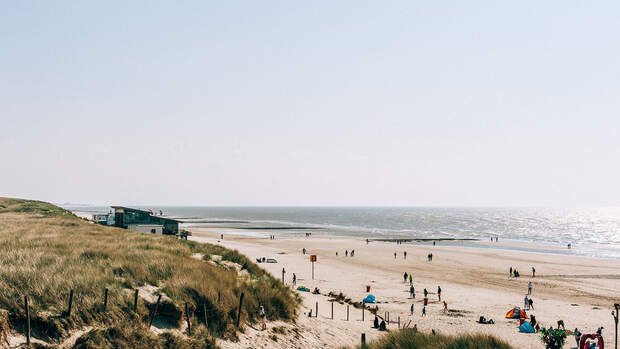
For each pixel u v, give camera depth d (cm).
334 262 7300
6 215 5981
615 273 6341
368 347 1574
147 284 1880
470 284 5378
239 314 1856
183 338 1540
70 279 1634
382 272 6281
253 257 7650
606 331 3225
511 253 9019
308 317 2520
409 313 3716
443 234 15862
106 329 1377
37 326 1320
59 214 6706
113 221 8238
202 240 10594
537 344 2720
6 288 1445
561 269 6719
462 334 1591
